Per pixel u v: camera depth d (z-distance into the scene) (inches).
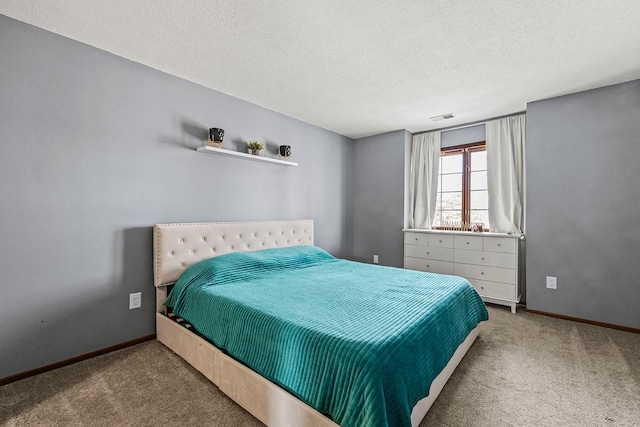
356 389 44.3
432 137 164.6
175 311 88.7
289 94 117.6
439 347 63.2
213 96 113.1
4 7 67.8
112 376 75.0
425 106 129.6
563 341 97.2
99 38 80.6
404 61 91.3
